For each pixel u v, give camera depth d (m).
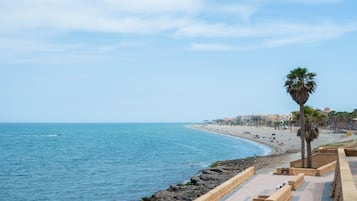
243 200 26.06
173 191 49.38
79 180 68.88
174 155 116.25
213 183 52.38
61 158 108.62
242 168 69.81
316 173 37.31
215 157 110.88
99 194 55.91
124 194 55.66
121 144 165.88
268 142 165.25
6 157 111.69
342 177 16.72
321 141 130.75
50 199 52.88
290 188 26.75
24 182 67.12
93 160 103.06
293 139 173.38
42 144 165.38
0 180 69.31
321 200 26.16
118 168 85.69
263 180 34.19
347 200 11.91
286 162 78.75
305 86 48.50
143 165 90.94
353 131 181.50
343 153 27.92
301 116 49.62
